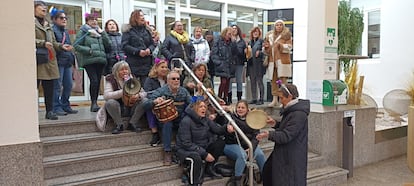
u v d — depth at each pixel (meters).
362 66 9.00
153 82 3.96
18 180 2.39
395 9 8.23
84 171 3.07
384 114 6.76
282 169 3.04
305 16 8.32
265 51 5.34
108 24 4.73
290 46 5.05
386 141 5.31
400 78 8.12
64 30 4.30
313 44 4.55
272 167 3.15
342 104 4.58
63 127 3.42
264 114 3.23
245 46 5.65
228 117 3.25
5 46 2.32
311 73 4.58
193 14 7.79
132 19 4.33
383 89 8.52
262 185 3.47
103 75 4.84
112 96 3.54
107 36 4.39
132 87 3.58
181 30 4.98
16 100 2.38
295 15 8.42
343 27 6.34
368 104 5.28
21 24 2.38
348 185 4.02
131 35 4.29
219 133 3.46
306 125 3.04
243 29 8.58
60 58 4.11
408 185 3.95
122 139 3.51
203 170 3.24
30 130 2.44
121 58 4.58
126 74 3.69
